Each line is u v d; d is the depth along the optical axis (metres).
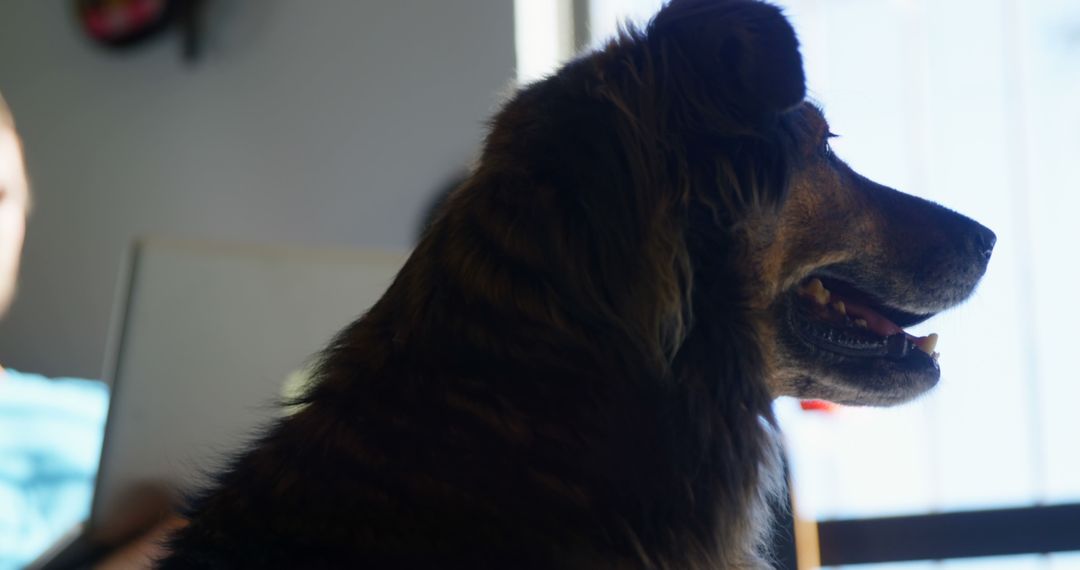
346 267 1.74
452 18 3.39
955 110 2.73
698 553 1.32
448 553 1.13
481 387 1.22
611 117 1.33
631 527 1.25
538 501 1.19
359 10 3.47
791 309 1.52
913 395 1.62
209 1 3.55
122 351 1.66
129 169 3.54
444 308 1.27
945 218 1.65
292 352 1.70
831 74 2.77
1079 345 2.59
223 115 3.52
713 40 1.36
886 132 2.75
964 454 2.55
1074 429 2.56
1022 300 2.62
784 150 1.43
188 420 1.66
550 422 1.23
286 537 1.15
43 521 2.32
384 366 1.26
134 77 3.57
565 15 3.34
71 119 3.58
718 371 1.38
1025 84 2.70
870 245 1.57
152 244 1.68
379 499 1.16
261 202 3.47
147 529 1.61
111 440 1.64
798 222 1.50
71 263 3.51
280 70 3.50
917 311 1.63
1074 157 2.67
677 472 1.30
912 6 2.75
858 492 2.49
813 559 1.95
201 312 1.68
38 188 3.55
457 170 3.31
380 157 3.40
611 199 1.30
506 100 1.58
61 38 3.60
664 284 1.29
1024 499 2.41
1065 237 2.64
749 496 1.43
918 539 2.15
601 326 1.27
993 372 2.59
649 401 1.29
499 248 1.28
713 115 1.35
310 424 1.26
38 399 2.52
